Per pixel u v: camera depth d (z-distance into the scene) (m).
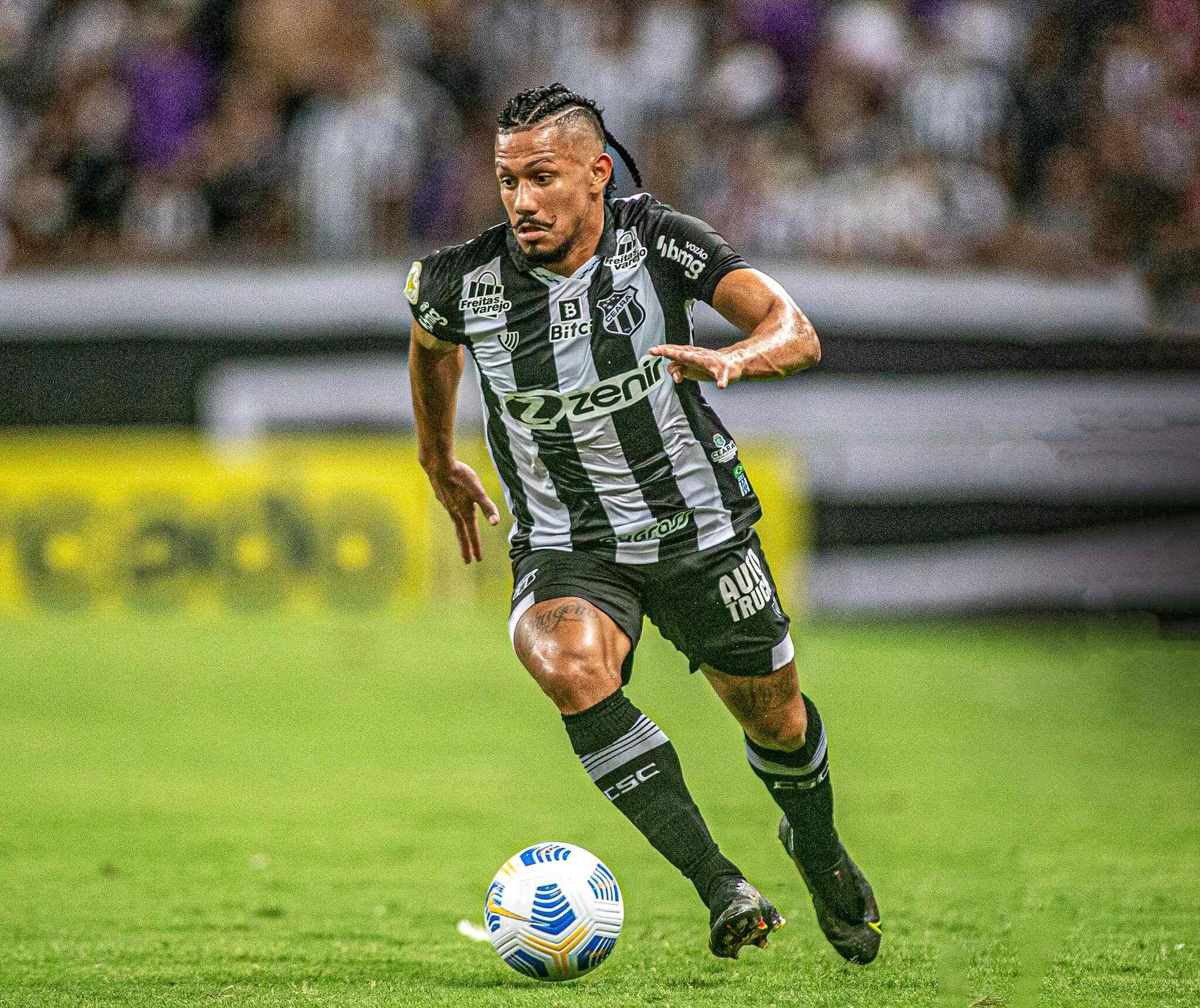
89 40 50.12
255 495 42.25
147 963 14.74
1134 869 18.94
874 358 41.66
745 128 49.31
